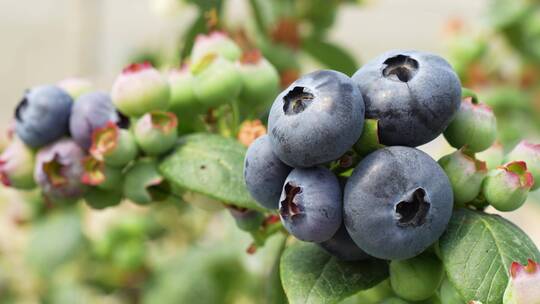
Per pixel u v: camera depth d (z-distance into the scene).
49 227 0.49
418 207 0.23
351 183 0.23
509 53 0.51
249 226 0.27
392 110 0.23
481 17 0.50
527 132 0.50
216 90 0.28
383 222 0.22
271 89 0.29
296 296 0.24
